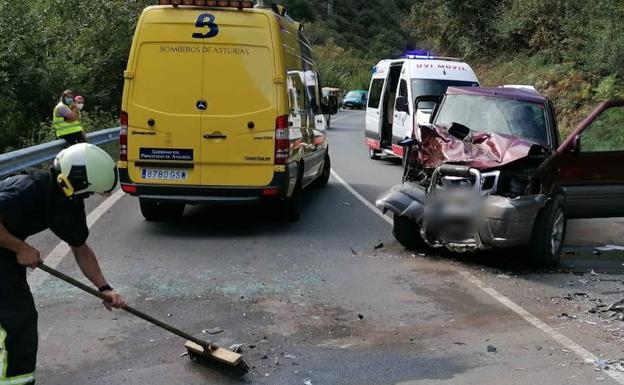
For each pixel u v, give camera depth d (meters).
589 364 4.52
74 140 12.15
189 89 7.71
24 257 3.17
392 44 82.44
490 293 6.05
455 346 4.80
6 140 14.63
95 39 21.25
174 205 8.55
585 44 21.06
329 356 4.59
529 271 6.84
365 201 10.78
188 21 7.69
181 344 4.72
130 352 4.57
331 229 8.55
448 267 6.89
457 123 7.96
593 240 8.47
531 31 25.53
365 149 20.25
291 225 8.75
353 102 52.00
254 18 7.75
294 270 6.61
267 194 7.85
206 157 7.75
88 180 3.16
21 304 3.18
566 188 7.69
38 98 16.88
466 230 6.88
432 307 5.64
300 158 8.83
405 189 7.47
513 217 6.49
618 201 7.95
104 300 3.68
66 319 5.12
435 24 31.05
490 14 28.25
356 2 90.69
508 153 6.94
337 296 5.86
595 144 7.92
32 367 3.19
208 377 4.21
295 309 5.50
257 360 4.50
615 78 19.08
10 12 16.42
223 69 7.71
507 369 4.42
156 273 6.38
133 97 7.74
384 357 4.59
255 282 6.18
